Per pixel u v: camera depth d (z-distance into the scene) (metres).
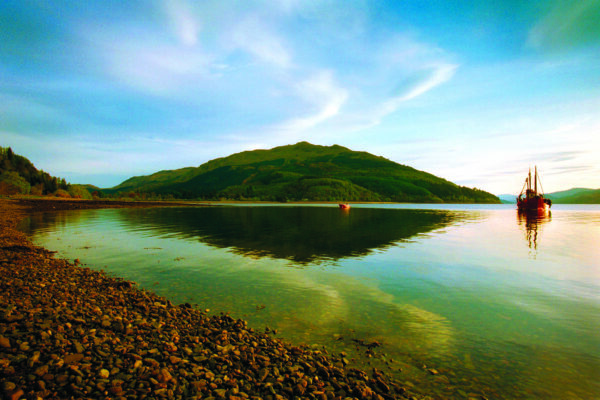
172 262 21.12
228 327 10.56
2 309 9.49
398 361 8.75
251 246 28.33
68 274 16.36
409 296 14.43
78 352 7.48
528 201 114.88
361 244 30.28
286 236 36.25
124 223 50.81
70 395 5.95
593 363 8.69
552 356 9.09
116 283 15.22
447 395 7.23
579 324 11.35
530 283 16.75
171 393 6.45
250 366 8.02
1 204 92.06
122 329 9.27
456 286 16.11
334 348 9.44
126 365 7.30
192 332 9.95
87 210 89.81
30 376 6.23
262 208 137.50
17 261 18.39
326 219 67.69
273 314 12.09
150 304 12.29
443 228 49.03
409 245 29.95
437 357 8.98
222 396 6.56
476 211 130.12
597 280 17.41
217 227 46.38
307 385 7.34
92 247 26.78
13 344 7.43
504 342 9.96
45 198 160.75
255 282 16.45
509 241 33.78
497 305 13.33
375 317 11.90
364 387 7.25
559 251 27.16
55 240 30.45
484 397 7.16
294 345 9.53
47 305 10.64
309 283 16.38
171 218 64.81
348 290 15.25
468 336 10.36
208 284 16.00
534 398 7.15
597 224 59.59
